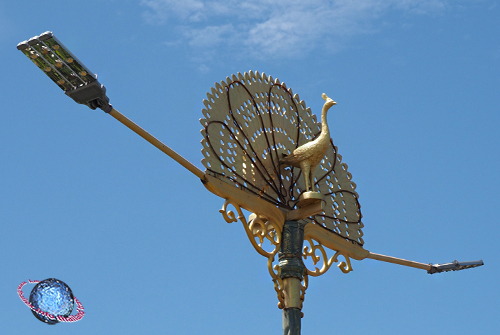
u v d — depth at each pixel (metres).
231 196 15.91
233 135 16.55
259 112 17.58
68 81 13.61
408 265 20.27
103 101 13.93
